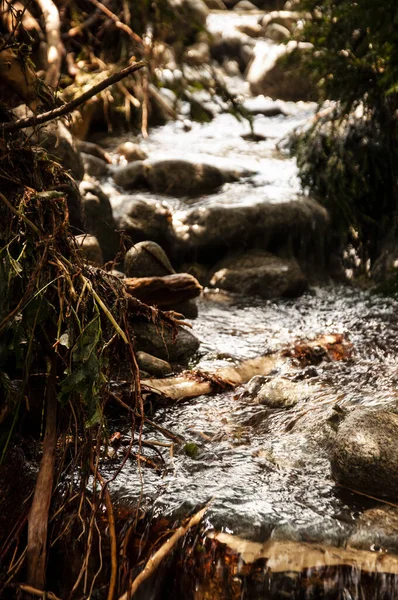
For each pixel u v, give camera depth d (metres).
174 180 7.68
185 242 6.94
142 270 5.60
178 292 5.15
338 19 7.07
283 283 6.64
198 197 7.53
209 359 5.05
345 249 7.38
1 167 3.34
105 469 3.67
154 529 3.27
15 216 3.21
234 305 6.39
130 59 9.07
